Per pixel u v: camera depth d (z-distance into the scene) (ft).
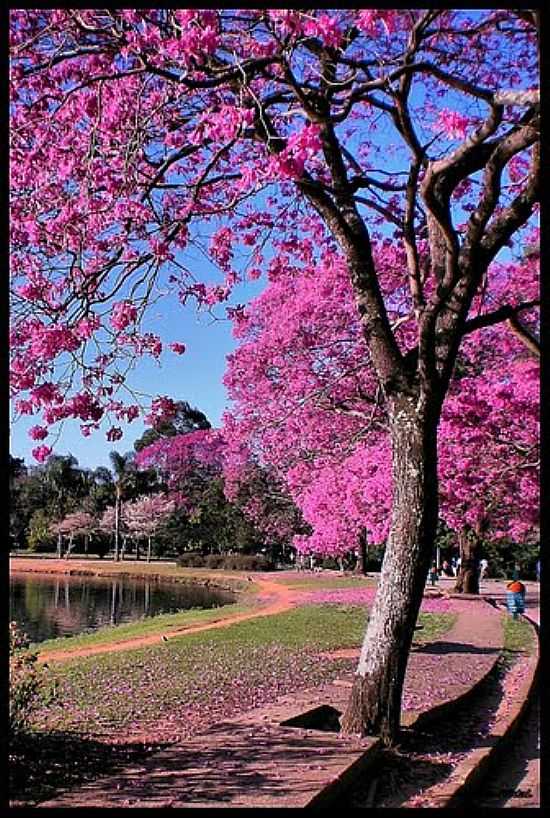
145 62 21.93
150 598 104.73
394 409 23.31
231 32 23.13
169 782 17.48
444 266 24.75
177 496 168.14
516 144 20.58
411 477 22.75
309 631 51.39
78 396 23.97
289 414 58.95
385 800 18.53
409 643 22.61
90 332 23.72
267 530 133.39
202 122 23.18
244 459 116.67
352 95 22.27
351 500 56.18
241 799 16.30
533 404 42.60
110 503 194.59
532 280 47.19
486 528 62.64
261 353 70.13
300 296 63.62
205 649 43.62
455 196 34.47
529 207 22.39
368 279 24.21
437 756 22.30
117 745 22.27
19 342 23.44
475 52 29.07
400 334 48.91
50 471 199.62
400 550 22.72
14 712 20.51
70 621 80.12
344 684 29.30
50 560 177.78
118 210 24.62
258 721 22.98
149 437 191.11
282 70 21.29
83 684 32.96
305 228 34.60
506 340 52.85
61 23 23.66
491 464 44.86
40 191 24.72
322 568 149.69
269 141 22.91
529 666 39.06
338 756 19.56
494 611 66.44
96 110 24.82
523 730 28.17
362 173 28.58
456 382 48.08
